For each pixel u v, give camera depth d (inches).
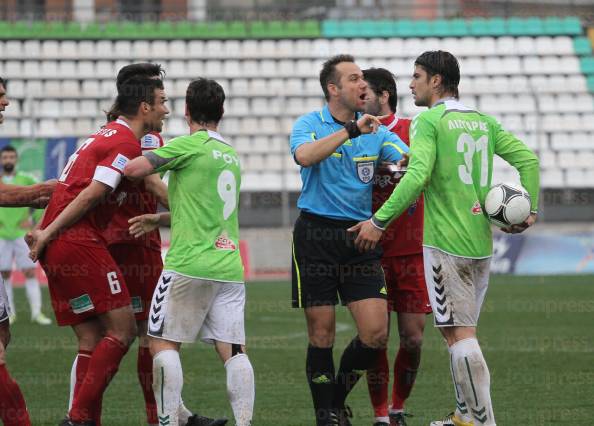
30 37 3356.3
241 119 3174.2
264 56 3383.4
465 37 3494.1
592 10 4158.5
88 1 3796.8
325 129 865.5
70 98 3191.4
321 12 3983.8
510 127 3230.8
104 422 943.0
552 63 3442.4
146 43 3393.2
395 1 4087.1
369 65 3385.8
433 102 825.5
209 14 3900.1
